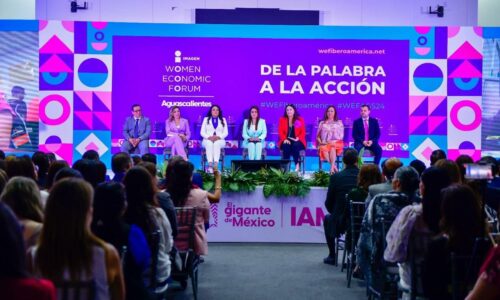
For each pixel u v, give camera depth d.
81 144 14.97
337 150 14.34
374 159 14.41
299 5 16.77
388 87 15.23
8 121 14.93
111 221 3.57
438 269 3.59
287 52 15.19
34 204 3.36
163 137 15.02
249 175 9.59
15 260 2.01
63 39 14.96
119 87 15.01
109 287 2.91
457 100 15.26
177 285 6.78
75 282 2.82
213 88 15.13
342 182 7.52
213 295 6.38
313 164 15.12
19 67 14.96
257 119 14.59
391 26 15.22
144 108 15.04
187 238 5.90
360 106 15.20
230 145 15.09
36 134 14.99
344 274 7.43
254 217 9.51
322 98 15.20
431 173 4.22
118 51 15.02
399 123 15.21
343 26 15.19
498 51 15.23
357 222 6.81
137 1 16.70
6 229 2.00
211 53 15.13
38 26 14.94
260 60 15.16
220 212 9.49
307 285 6.86
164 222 4.38
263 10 16.31
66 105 14.98
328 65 15.20
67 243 2.80
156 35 15.07
